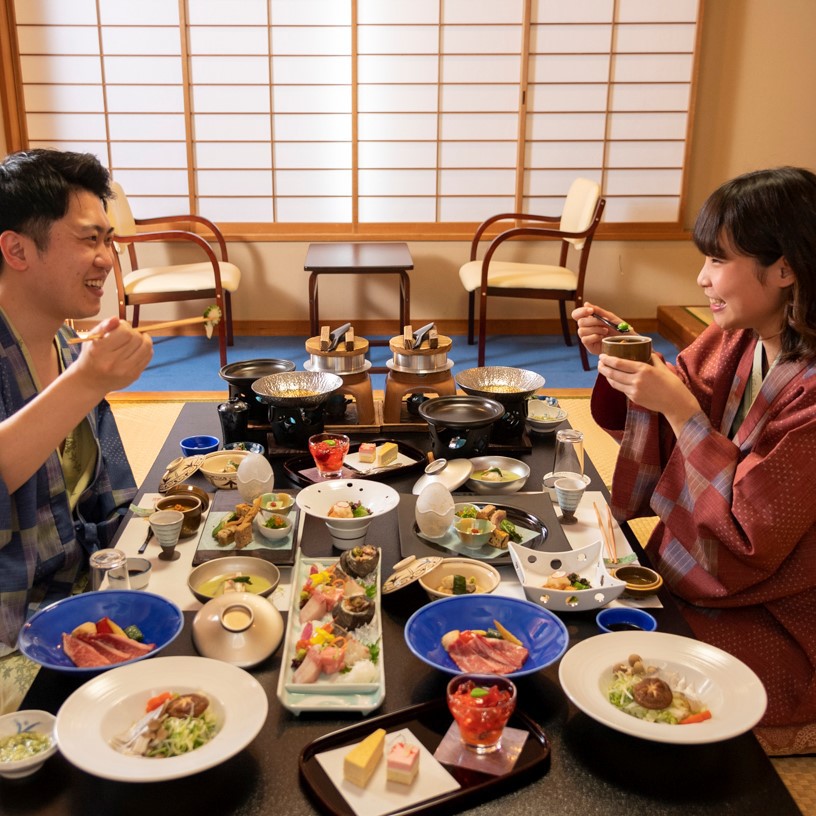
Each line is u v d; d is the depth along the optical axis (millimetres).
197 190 5312
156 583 1494
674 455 1624
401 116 5199
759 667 1555
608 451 3461
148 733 1073
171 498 1688
